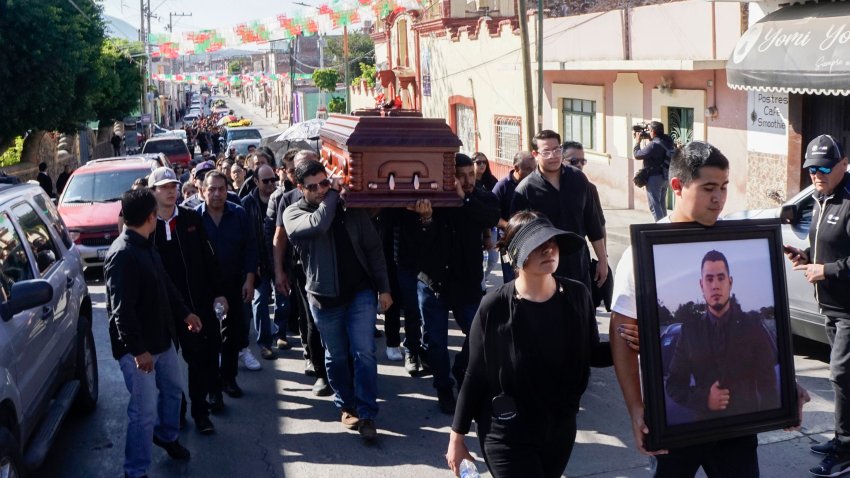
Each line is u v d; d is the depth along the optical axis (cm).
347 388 639
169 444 582
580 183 651
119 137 4750
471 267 645
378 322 975
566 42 2064
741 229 336
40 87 2358
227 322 714
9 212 580
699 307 330
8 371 469
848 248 510
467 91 2703
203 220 699
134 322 517
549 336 358
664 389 326
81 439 645
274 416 675
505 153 2455
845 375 509
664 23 1683
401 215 685
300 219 600
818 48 1156
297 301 805
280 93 8300
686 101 1650
